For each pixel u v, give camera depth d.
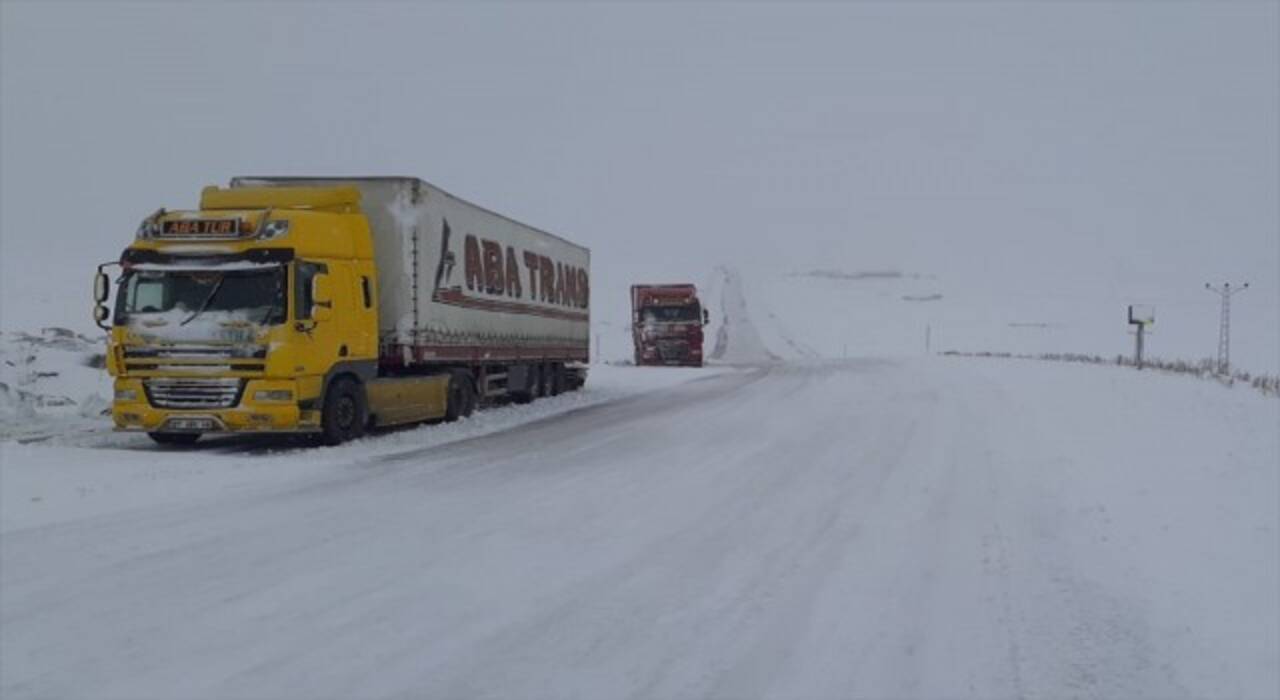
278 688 5.31
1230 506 8.77
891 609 6.71
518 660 5.75
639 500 10.51
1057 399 19.33
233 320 14.55
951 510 9.79
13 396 19.66
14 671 5.53
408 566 7.77
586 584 7.30
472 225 20.19
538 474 12.28
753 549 8.35
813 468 12.55
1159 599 6.54
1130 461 11.52
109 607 6.68
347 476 12.16
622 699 5.20
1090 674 5.48
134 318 14.77
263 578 7.40
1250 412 14.97
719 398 23.88
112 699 5.15
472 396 20.64
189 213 15.13
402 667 5.62
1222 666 5.41
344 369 15.81
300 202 16.30
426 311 17.88
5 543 8.48
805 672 5.59
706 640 6.11
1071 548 8.09
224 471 12.30
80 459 13.20
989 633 6.19
